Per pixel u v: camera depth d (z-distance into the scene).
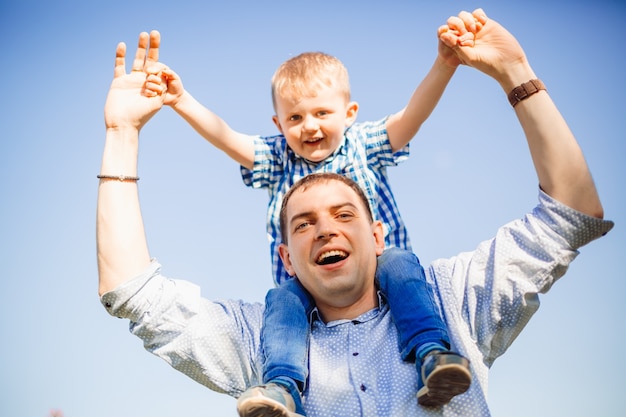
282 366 2.16
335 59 3.39
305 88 3.21
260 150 3.34
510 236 2.24
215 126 3.25
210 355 2.31
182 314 2.32
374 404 2.07
